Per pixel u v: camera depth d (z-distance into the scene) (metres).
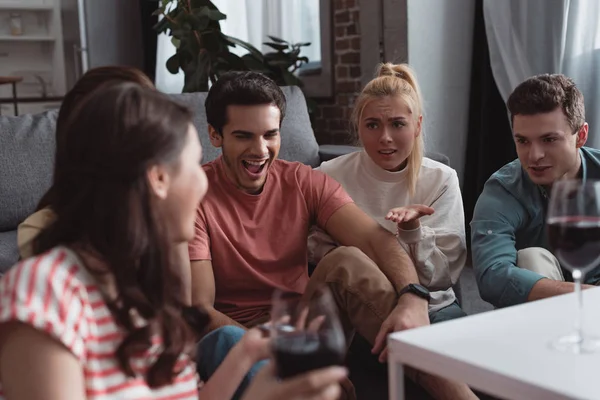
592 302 1.22
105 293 0.91
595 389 0.87
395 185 2.13
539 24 3.38
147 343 0.92
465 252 2.07
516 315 1.15
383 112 2.05
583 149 1.94
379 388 1.76
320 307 0.93
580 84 3.28
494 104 3.77
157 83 5.20
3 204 2.28
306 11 4.70
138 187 0.90
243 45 4.20
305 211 1.96
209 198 1.88
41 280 0.87
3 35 5.79
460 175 3.92
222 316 1.72
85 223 0.90
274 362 0.94
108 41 5.59
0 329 0.87
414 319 1.61
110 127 0.89
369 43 4.07
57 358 0.86
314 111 4.36
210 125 1.92
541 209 1.94
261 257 1.89
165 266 0.93
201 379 1.41
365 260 1.71
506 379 0.92
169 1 4.21
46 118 2.42
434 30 3.78
